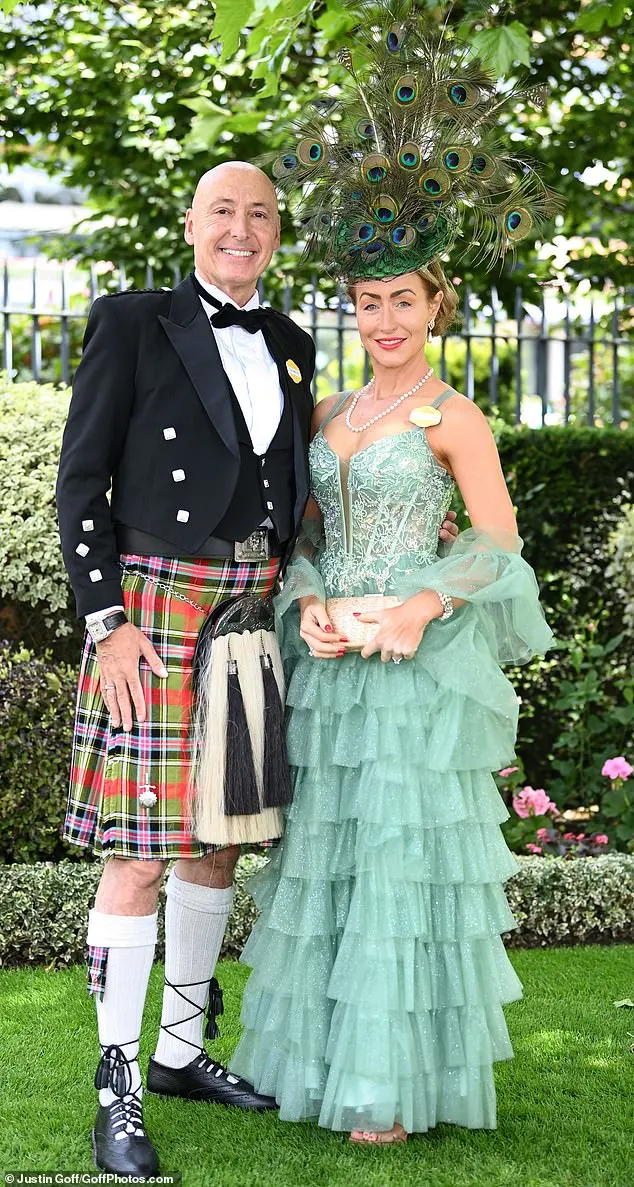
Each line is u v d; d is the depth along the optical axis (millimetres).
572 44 7008
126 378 2395
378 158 2445
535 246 7480
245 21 3703
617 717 4910
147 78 7223
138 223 7574
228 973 3516
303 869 2439
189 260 7398
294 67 6723
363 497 2488
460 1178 2262
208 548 2396
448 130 2520
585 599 5504
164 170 7398
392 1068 2303
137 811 2326
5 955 3654
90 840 2416
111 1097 2328
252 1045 2607
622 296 8391
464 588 2396
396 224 2445
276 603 2523
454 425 2465
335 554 2553
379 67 2562
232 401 2439
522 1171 2297
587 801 5020
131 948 2352
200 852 2383
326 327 5602
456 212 2543
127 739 2338
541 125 7469
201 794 2361
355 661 2473
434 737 2381
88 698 2449
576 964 3703
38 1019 3115
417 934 2334
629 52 7160
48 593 4336
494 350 5789
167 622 2379
